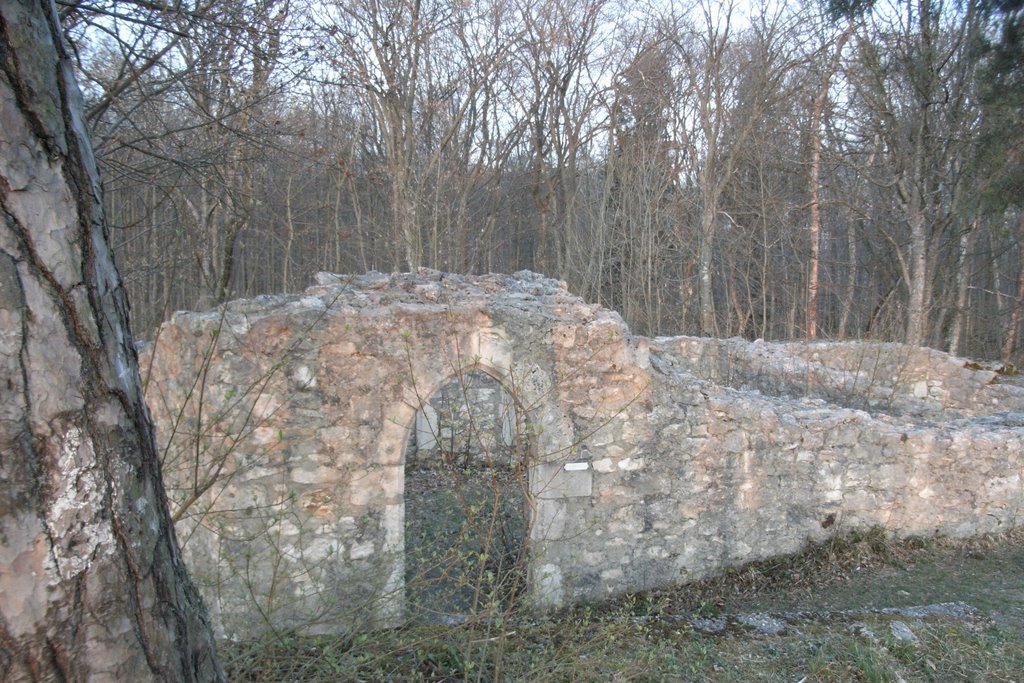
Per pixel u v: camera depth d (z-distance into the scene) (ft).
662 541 20.79
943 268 64.90
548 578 19.31
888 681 14.56
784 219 61.87
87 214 5.18
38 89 4.88
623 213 59.62
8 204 4.68
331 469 17.53
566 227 63.26
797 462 22.38
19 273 4.68
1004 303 78.28
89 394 5.03
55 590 4.81
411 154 51.47
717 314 69.31
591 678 14.42
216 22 20.90
